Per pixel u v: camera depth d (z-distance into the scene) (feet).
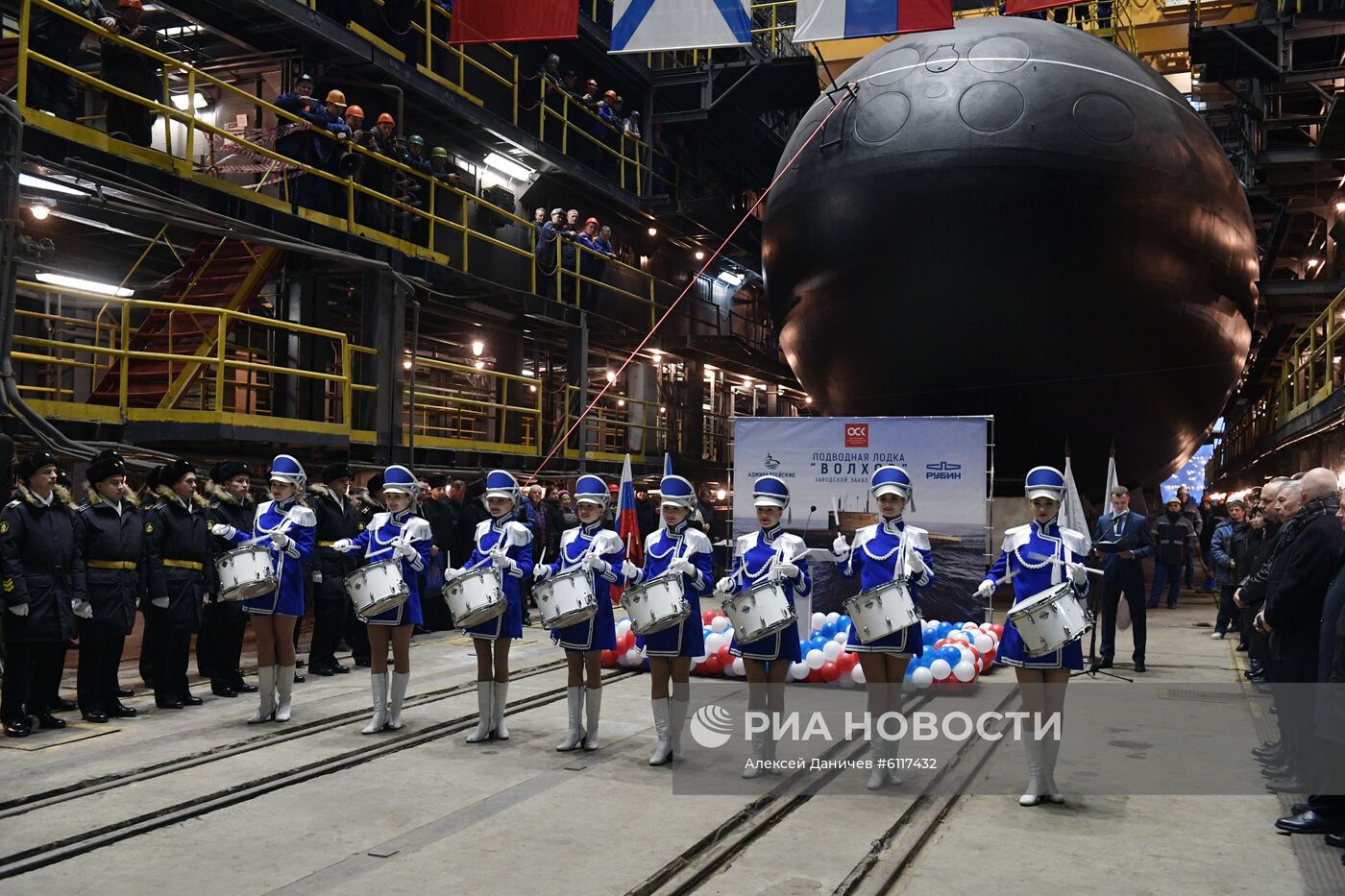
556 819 18.03
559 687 30.99
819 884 15.02
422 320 61.67
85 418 32.65
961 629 34.40
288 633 25.53
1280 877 15.40
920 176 41.96
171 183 36.60
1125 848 16.76
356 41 49.11
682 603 21.54
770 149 86.94
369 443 43.52
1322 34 55.93
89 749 22.33
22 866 15.31
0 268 27.78
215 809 18.51
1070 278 41.63
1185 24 77.30
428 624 42.34
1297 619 19.34
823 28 37.65
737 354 72.79
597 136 70.59
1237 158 75.61
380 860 15.89
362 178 47.88
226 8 44.55
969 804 19.35
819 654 30.94
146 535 26.35
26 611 22.88
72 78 35.65
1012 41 44.16
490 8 43.60
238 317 35.09
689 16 38.70
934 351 43.91
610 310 71.56
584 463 58.23
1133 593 34.24
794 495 39.55
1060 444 46.57
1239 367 51.55
